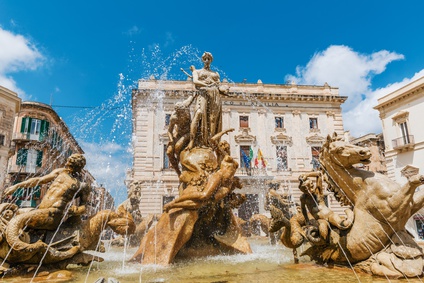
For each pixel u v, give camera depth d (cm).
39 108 3281
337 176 472
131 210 1020
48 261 451
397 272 379
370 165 3941
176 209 588
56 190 507
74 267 509
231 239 650
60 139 3650
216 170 648
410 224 2150
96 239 530
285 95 3250
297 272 436
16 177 3028
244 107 3195
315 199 513
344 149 453
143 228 964
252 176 2756
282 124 3250
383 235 412
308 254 518
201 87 718
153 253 546
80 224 526
